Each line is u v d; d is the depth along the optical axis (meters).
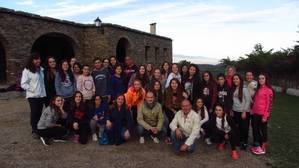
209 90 6.73
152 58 22.05
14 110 9.70
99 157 5.61
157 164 5.32
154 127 6.42
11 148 5.98
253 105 6.16
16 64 12.41
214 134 6.15
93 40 15.72
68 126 6.50
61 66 6.84
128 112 6.50
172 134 5.99
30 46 12.96
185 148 5.71
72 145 6.28
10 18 12.05
